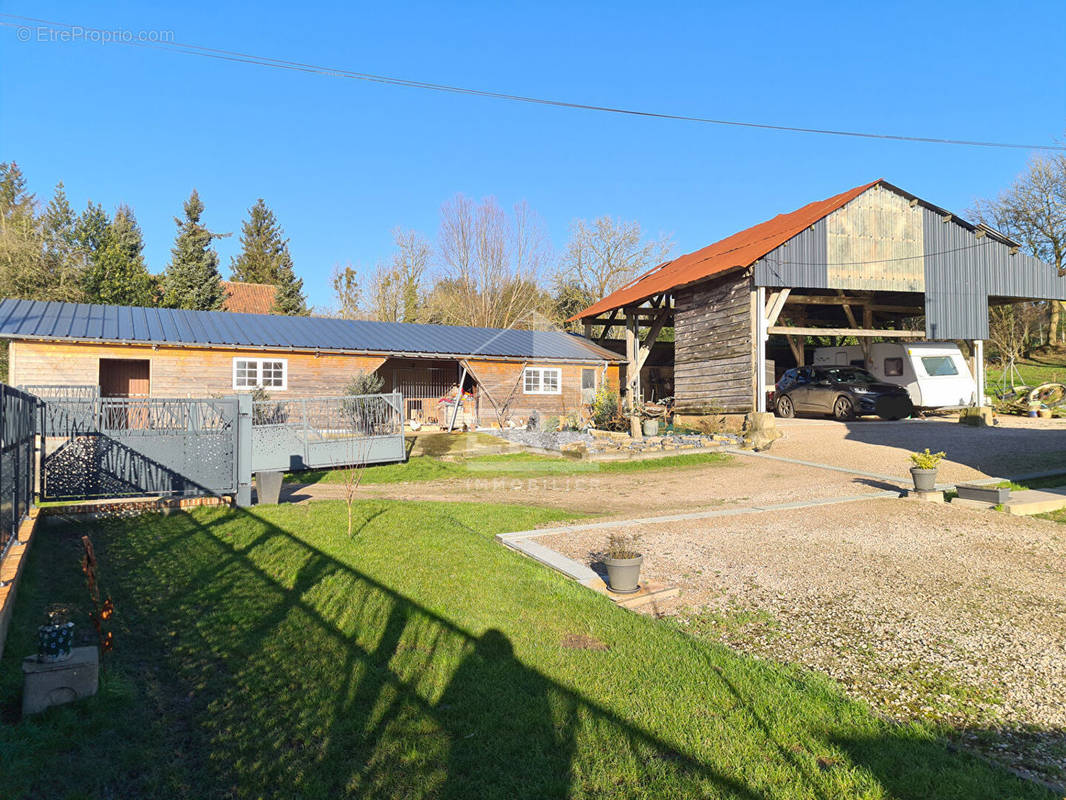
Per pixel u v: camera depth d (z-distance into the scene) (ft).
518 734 10.84
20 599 16.94
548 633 15.21
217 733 10.94
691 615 16.96
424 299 141.49
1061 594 18.17
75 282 108.68
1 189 157.58
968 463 40.70
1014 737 10.98
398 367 81.41
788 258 59.16
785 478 39.37
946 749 10.43
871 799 9.07
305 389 62.85
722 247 83.66
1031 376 112.06
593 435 57.00
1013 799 9.00
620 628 15.51
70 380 53.83
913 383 67.72
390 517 28.32
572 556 22.35
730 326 62.34
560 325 133.69
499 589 18.37
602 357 77.97
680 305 71.05
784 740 10.68
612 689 12.41
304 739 10.75
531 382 74.23
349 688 12.47
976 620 16.33
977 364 67.41
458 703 11.88
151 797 9.20
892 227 63.31
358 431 51.03
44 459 29.04
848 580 19.63
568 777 9.64
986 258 67.05
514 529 26.73
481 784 9.53
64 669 11.41
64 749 10.29
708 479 40.70
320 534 24.95
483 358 70.59
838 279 61.05
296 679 12.88
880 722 11.24
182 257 118.42
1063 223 115.75
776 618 16.66
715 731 10.92
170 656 13.98
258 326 66.64
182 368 57.88
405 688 12.48
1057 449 44.47
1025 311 127.13
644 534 25.57
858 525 26.55
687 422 66.54
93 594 12.89
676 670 13.23
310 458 46.37
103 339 53.98
